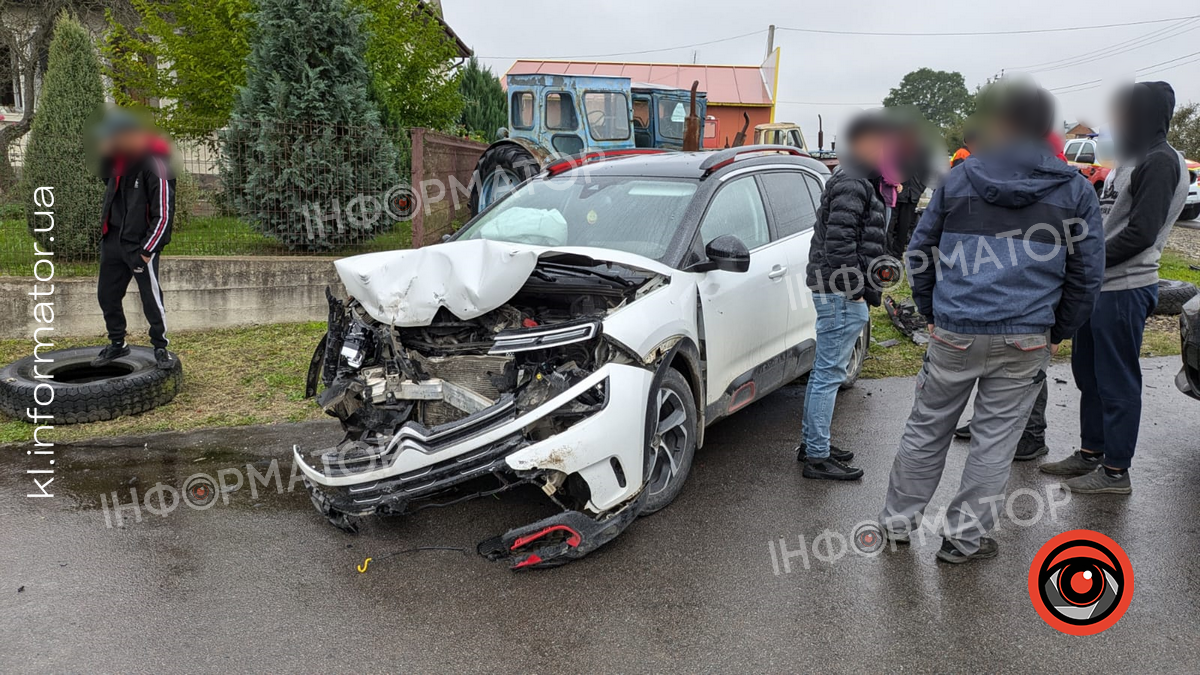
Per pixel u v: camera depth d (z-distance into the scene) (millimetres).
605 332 3445
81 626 3035
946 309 3223
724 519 3865
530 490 4207
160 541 3705
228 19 11250
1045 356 3215
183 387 5922
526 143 9164
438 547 3637
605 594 3234
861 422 5195
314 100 8125
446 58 12875
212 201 8398
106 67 11961
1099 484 4094
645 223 4363
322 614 3113
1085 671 2740
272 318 7789
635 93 11367
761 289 4598
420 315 3588
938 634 2951
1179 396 5660
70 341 7234
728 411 4434
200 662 2822
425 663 2814
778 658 2822
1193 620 3023
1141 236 3660
